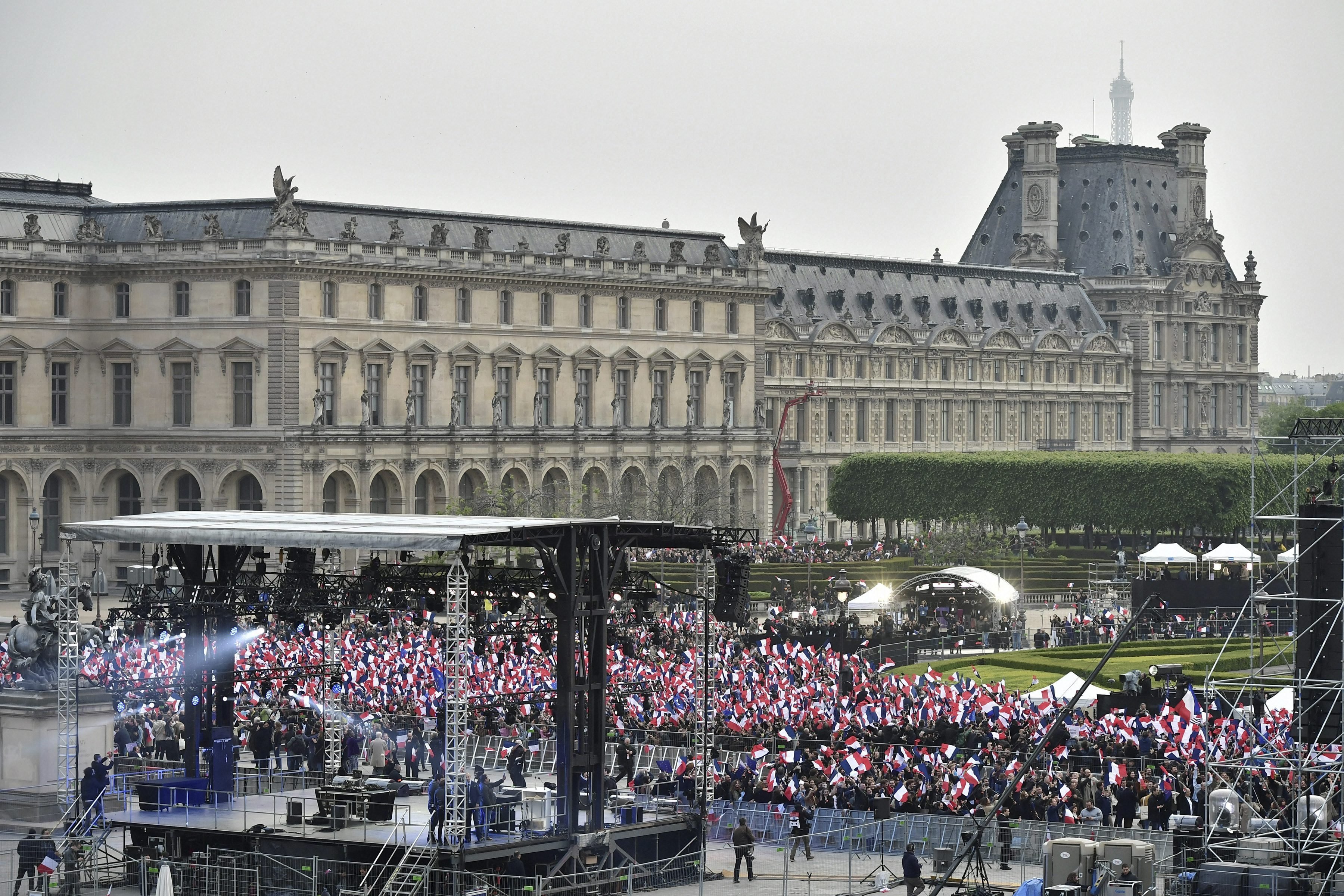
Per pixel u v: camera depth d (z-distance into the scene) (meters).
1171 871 146.75
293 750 182.75
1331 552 162.62
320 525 162.62
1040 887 141.38
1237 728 168.75
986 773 173.25
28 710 178.00
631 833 158.50
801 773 177.12
